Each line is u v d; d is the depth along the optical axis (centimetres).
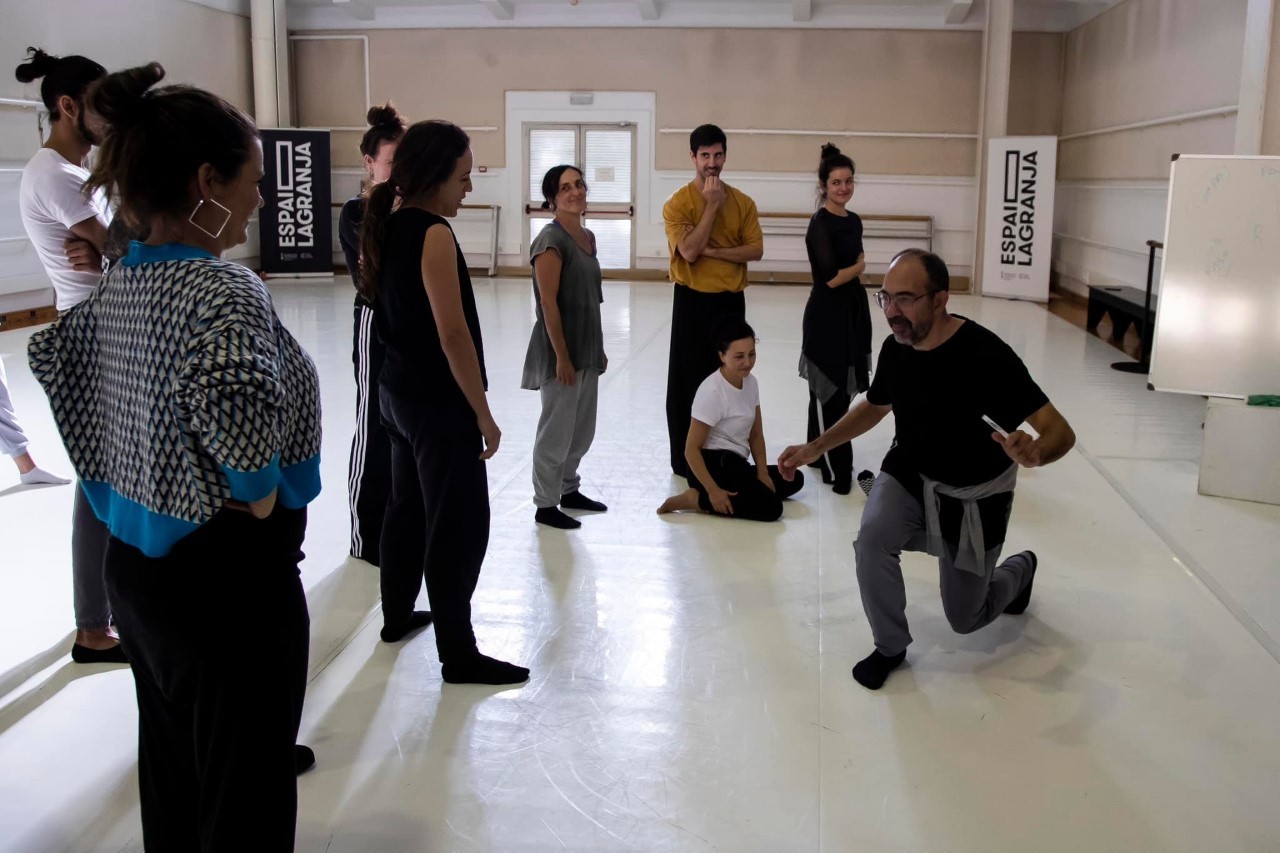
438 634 255
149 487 136
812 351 417
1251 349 420
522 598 311
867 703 250
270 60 1230
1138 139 997
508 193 1328
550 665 268
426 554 251
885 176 1277
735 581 327
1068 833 200
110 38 984
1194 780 218
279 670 148
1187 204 421
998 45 1170
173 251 138
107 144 136
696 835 198
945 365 240
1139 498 416
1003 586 277
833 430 272
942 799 211
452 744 229
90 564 259
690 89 1281
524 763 222
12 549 351
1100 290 904
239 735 145
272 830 148
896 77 1254
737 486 387
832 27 1250
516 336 845
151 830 161
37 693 250
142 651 146
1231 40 796
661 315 990
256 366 129
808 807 207
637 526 378
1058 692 256
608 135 1305
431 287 232
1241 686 260
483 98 1308
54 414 146
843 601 312
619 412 566
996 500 251
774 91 1272
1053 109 1274
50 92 259
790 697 252
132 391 137
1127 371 713
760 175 1295
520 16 1282
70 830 197
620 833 198
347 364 698
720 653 276
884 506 255
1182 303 426
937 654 277
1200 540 366
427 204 240
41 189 260
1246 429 409
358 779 215
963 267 1288
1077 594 318
